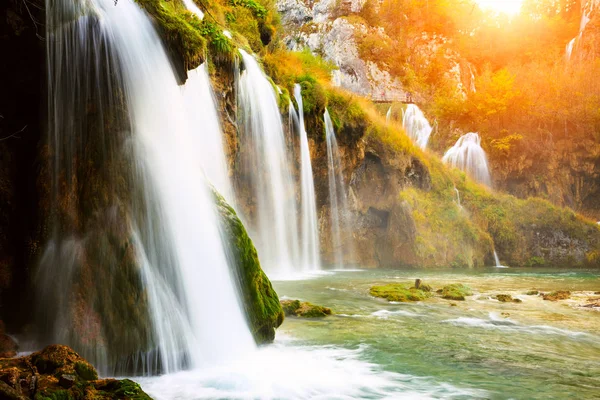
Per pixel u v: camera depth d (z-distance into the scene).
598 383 7.21
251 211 19.92
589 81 44.66
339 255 26.52
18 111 8.46
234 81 16.61
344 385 6.97
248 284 9.02
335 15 56.75
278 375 7.30
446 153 40.53
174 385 6.78
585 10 59.66
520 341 9.68
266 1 27.77
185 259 8.16
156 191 8.12
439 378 7.37
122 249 7.38
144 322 7.21
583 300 14.91
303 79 24.11
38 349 7.18
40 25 7.84
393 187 28.59
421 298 14.73
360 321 11.38
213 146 15.27
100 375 6.92
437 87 52.22
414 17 58.50
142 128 8.38
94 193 7.63
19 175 8.21
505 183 39.84
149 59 8.84
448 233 28.58
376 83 50.97
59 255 7.52
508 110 41.22
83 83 8.09
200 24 15.84
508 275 23.50
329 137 24.91
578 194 40.88
